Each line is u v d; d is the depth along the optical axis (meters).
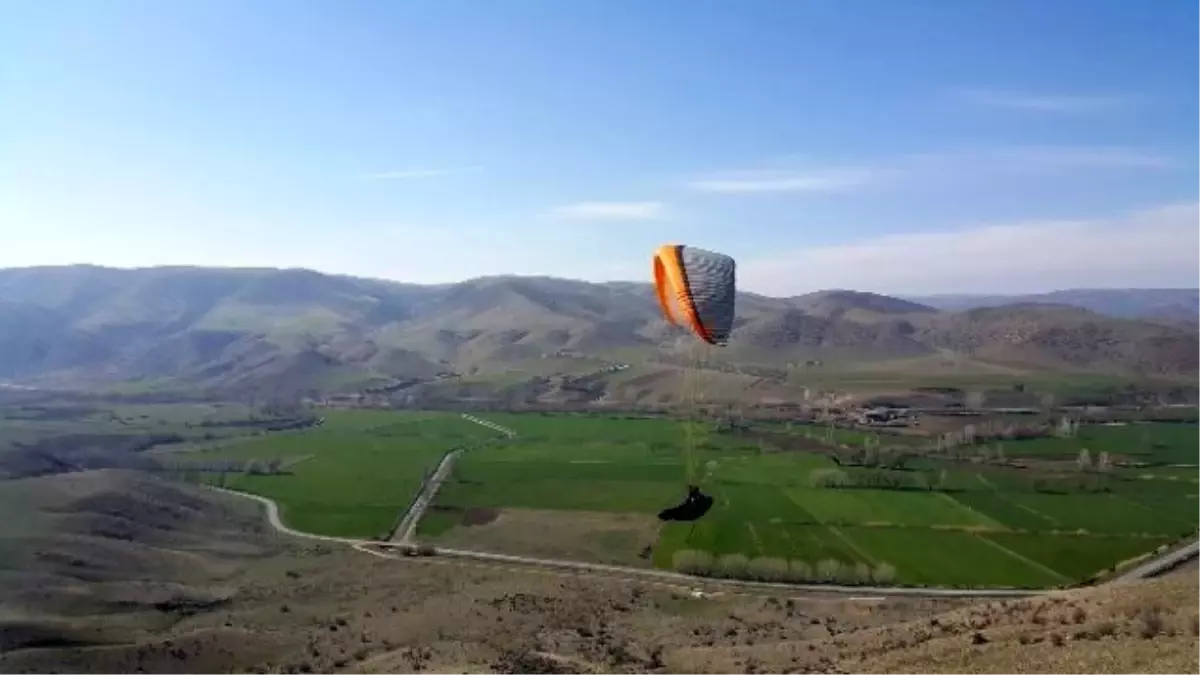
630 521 136.62
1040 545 123.12
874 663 46.28
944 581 109.31
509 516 141.75
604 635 70.12
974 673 39.94
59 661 64.69
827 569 110.81
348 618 82.00
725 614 87.25
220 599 93.56
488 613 80.50
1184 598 49.62
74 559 100.38
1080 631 44.44
